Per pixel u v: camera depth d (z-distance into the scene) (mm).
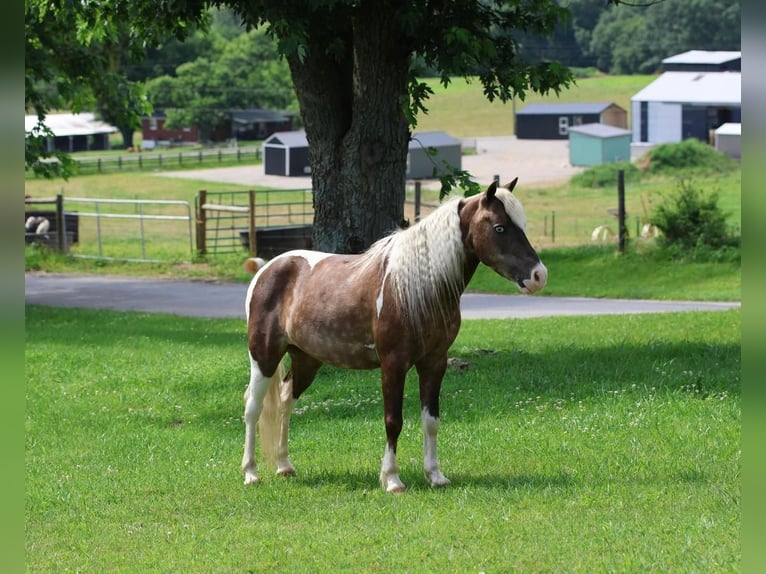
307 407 13711
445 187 14648
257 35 123500
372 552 7500
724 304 26609
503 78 14969
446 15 15172
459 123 128500
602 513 8023
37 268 36938
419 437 11508
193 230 55312
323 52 15453
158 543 8117
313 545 7734
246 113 117062
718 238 33938
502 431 11469
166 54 124438
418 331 8773
